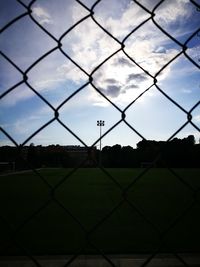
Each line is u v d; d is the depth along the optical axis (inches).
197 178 1125.7
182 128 56.0
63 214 390.3
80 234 283.7
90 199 555.5
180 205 469.4
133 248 237.0
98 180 1032.8
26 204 492.7
